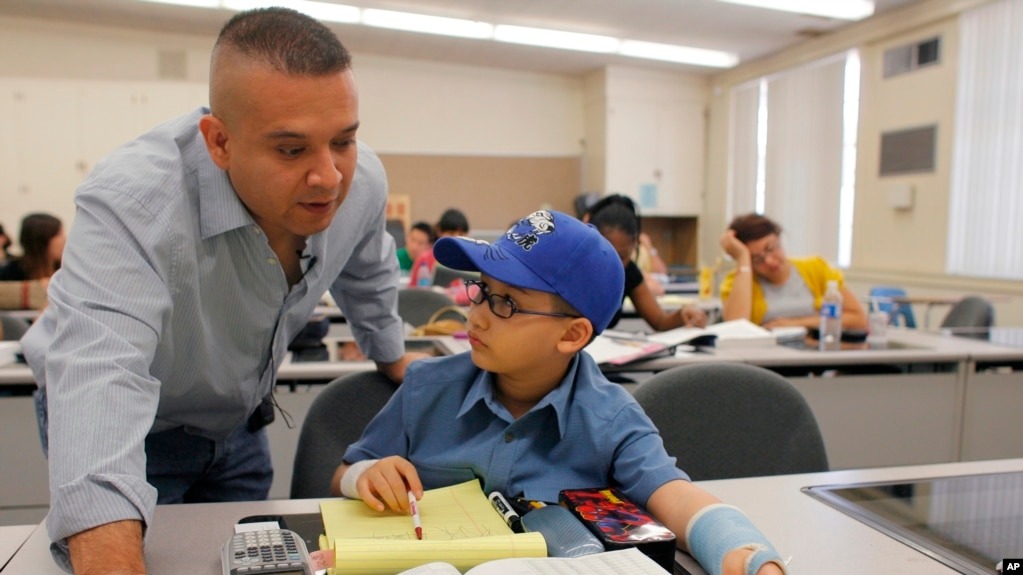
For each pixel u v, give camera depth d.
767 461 1.35
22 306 3.45
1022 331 2.79
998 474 1.08
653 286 4.14
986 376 2.34
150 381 0.82
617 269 0.93
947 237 4.90
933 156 5.00
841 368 2.33
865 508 0.94
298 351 2.25
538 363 0.91
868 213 5.57
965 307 3.31
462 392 1.00
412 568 0.69
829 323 2.46
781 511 0.92
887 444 2.30
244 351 1.17
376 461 0.93
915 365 2.34
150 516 0.73
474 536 0.78
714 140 7.36
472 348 0.93
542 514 0.82
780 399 1.37
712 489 1.00
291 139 0.80
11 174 5.85
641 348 2.06
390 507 0.85
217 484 1.36
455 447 0.97
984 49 4.62
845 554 0.80
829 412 2.25
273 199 0.85
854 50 5.65
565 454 0.94
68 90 5.88
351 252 1.27
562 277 0.88
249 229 1.02
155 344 0.86
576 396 0.94
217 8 5.61
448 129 7.29
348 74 0.83
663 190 7.35
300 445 1.33
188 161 0.99
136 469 0.74
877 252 5.50
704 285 4.44
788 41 6.08
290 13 0.85
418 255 5.36
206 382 1.14
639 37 6.05
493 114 7.42
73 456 0.71
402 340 1.43
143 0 5.48
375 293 1.37
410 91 7.14
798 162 6.25
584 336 0.92
